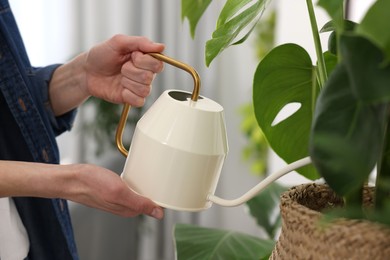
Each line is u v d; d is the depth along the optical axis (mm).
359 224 454
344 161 380
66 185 761
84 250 2260
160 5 3531
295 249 498
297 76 688
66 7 3465
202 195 614
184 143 591
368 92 362
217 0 3457
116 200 710
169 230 3680
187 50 3545
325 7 429
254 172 3457
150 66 806
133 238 2791
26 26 3393
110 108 3271
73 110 1144
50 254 1059
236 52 3611
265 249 789
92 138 3506
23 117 987
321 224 435
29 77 1064
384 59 362
